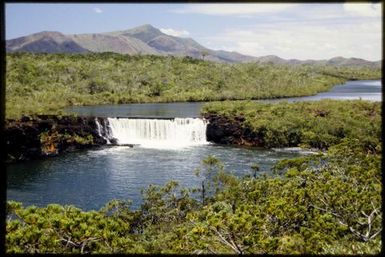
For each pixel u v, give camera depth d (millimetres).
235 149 49375
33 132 44625
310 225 13133
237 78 112250
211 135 54375
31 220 9992
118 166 39750
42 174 37094
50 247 9242
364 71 170125
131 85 98812
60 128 48500
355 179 18328
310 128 52156
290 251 9781
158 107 79938
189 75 111375
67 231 10062
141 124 53812
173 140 53938
